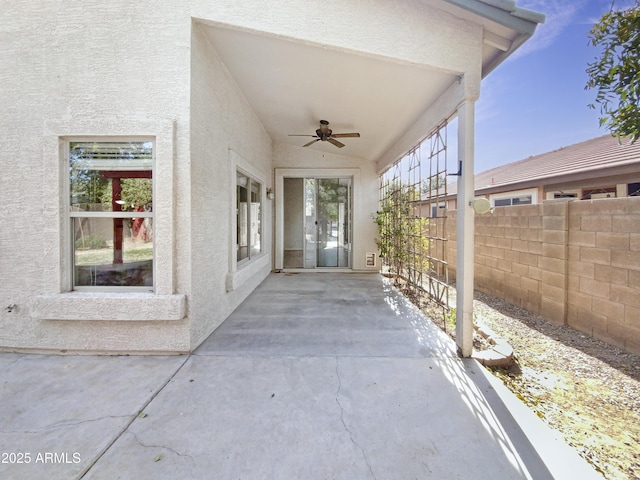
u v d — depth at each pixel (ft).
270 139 26.12
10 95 10.40
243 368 9.45
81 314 10.08
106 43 10.24
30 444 6.16
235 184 15.24
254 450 6.06
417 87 12.51
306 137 24.49
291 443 6.26
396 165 22.38
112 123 10.19
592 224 11.88
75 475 5.40
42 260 10.41
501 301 17.43
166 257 10.18
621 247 10.75
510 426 6.86
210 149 12.09
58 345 10.46
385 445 6.24
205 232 11.64
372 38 10.27
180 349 10.38
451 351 10.72
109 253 10.78
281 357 10.21
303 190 28.50
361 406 7.55
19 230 10.45
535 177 28.60
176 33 10.22
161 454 5.92
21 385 8.45
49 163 10.25
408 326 13.30
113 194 10.68
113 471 5.50
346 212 28.55
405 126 17.44
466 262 10.28
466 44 10.18
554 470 5.64
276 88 15.48
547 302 14.08
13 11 10.37
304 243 28.58
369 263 27.66
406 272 21.30
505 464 5.77
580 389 8.57
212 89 12.19
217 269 13.07
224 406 7.50
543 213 14.23
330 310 15.71
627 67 6.83
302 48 11.48
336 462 5.78
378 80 12.69
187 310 10.37
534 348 11.15
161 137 10.10
